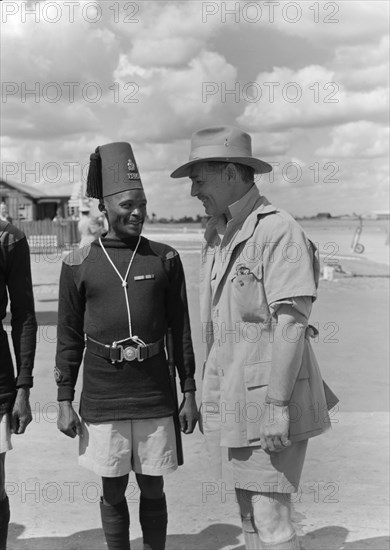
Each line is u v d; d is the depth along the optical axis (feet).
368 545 12.28
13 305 10.94
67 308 10.93
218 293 10.43
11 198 145.59
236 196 10.41
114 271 10.66
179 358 11.19
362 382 23.67
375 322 37.19
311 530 12.86
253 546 10.55
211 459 10.76
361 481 15.02
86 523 13.32
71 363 10.98
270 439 9.73
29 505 14.01
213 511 13.70
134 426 10.62
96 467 10.53
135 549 12.33
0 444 10.54
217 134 10.37
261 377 10.01
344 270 67.82
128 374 10.50
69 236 91.35
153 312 10.68
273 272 9.74
